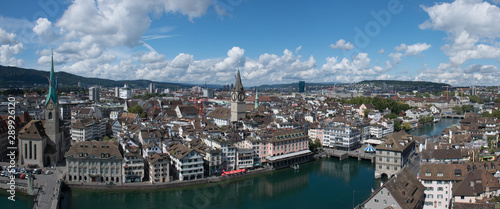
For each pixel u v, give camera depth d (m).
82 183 163.25
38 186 157.88
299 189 175.25
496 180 133.62
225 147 192.88
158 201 153.12
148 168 180.12
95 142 173.50
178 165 176.88
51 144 195.50
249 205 152.50
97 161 166.25
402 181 121.75
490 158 182.88
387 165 191.75
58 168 186.62
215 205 151.75
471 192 127.88
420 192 124.62
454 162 166.00
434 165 137.88
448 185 132.25
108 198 153.88
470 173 132.62
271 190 173.38
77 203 147.12
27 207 142.00
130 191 161.75
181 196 160.25
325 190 173.62
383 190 112.25
